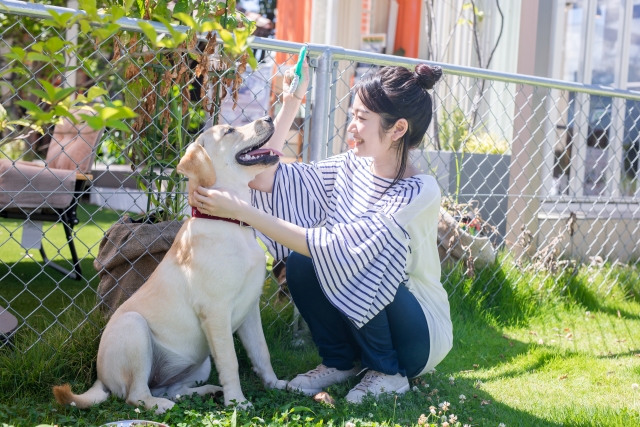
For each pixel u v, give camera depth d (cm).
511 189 513
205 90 286
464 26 667
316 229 246
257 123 250
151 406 233
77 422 217
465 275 397
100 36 160
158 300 247
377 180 267
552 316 399
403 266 252
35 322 338
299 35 817
